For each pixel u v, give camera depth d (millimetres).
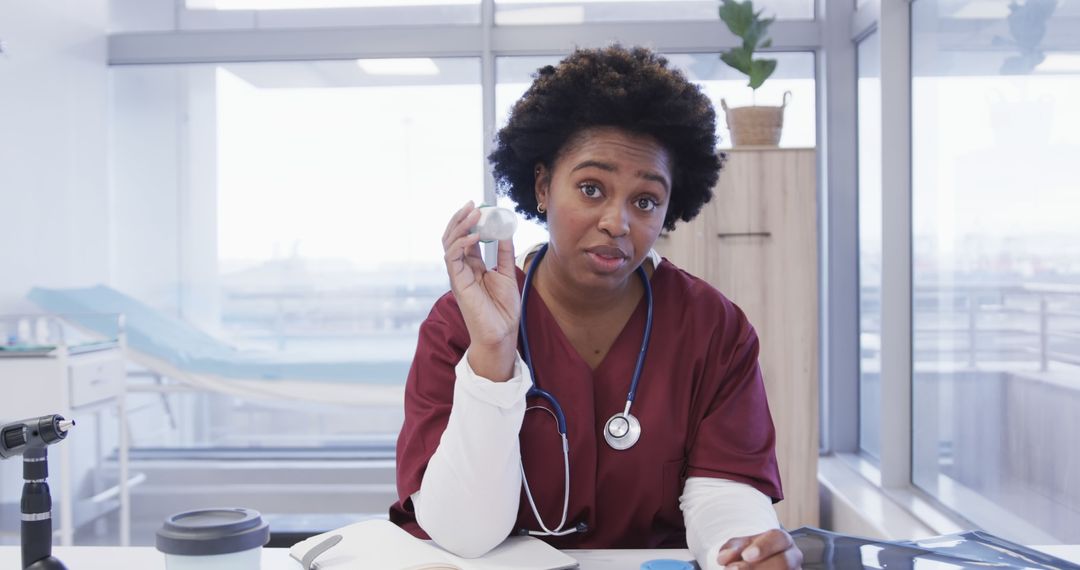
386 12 3498
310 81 3602
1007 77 1974
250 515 727
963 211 2240
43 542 772
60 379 2490
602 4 3410
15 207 3096
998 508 2039
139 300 3547
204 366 3094
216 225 3666
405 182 3637
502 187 1105
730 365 1037
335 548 914
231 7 3541
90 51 3455
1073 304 1677
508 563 861
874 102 2967
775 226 2574
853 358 3236
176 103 3635
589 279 937
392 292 3682
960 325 2268
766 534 790
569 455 985
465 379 869
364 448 3674
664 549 966
